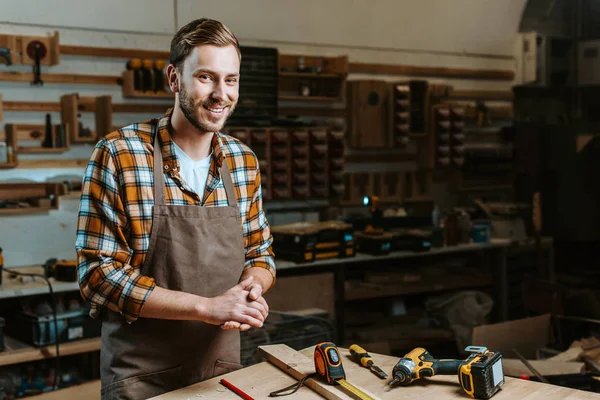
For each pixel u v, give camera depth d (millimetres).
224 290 1866
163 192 1792
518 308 5816
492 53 6676
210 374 1890
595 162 6660
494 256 5625
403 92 5910
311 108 5723
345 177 5824
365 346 4820
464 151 6312
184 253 1799
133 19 4832
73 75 4648
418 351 1793
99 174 1736
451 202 6457
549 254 5863
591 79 6992
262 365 1895
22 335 3961
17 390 4012
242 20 5277
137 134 1806
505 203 6051
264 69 5215
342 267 4906
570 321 4105
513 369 3285
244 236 1975
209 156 1887
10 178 4410
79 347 3932
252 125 5074
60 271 4023
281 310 4645
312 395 1688
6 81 4449
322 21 5648
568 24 7102
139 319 1790
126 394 1787
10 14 4418
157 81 4805
